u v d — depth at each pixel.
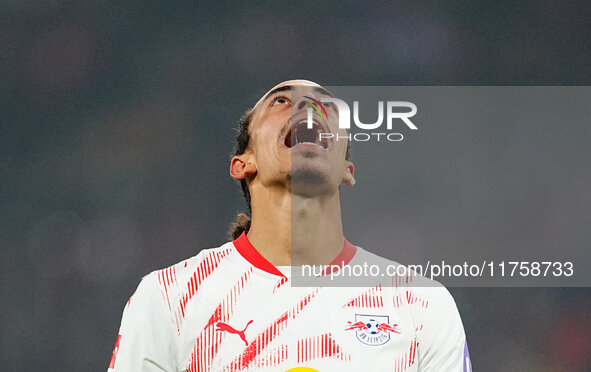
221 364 12.70
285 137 13.83
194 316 12.95
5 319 32.62
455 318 13.55
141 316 12.92
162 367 12.78
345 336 12.98
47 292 33.19
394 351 12.98
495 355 31.89
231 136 35.69
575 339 32.16
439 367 13.16
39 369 32.28
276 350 12.80
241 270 13.48
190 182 35.31
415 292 13.57
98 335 32.78
